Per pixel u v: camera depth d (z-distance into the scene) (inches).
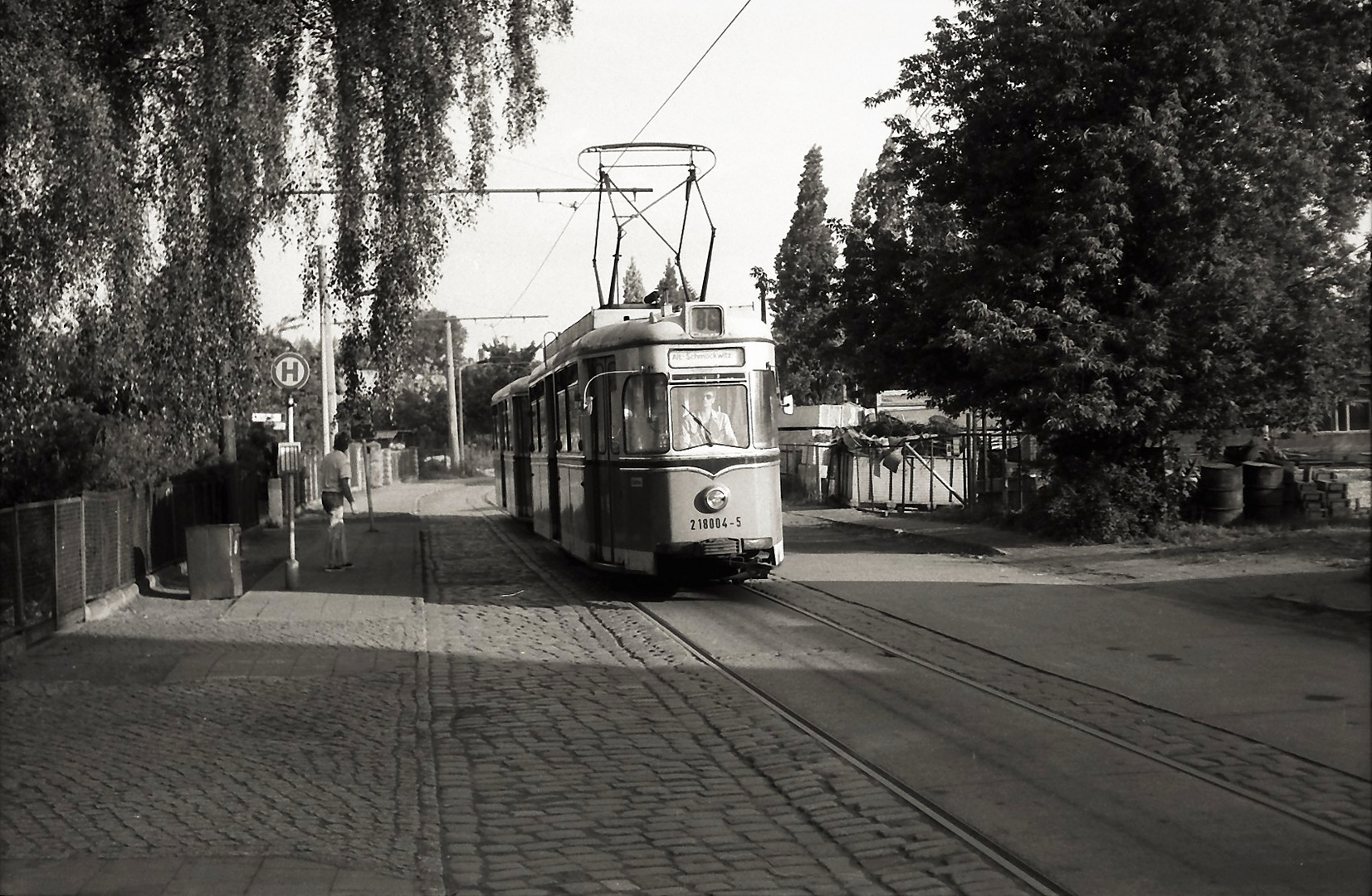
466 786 303.9
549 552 962.7
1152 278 876.0
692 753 333.4
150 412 648.4
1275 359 833.5
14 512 498.3
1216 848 241.6
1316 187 821.9
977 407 948.0
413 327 623.8
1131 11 831.1
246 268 588.4
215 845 252.7
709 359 629.3
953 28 930.1
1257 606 548.7
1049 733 337.7
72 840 255.1
